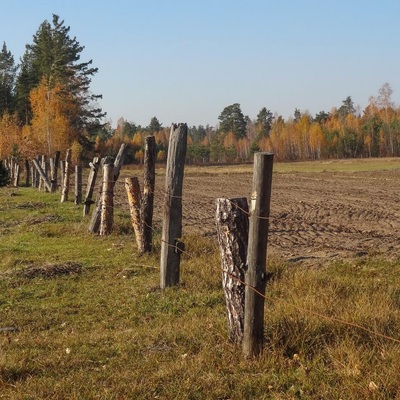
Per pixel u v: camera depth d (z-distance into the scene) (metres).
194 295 8.78
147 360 6.07
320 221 18.02
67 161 23.36
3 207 22.34
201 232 15.83
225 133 145.75
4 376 5.83
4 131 67.19
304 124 122.06
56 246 13.69
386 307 6.95
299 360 5.67
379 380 4.97
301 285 8.66
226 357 5.89
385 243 13.42
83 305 8.91
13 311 8.73
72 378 5.69
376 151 115.44
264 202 5.74
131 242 13.57
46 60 76.31
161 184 36.75
